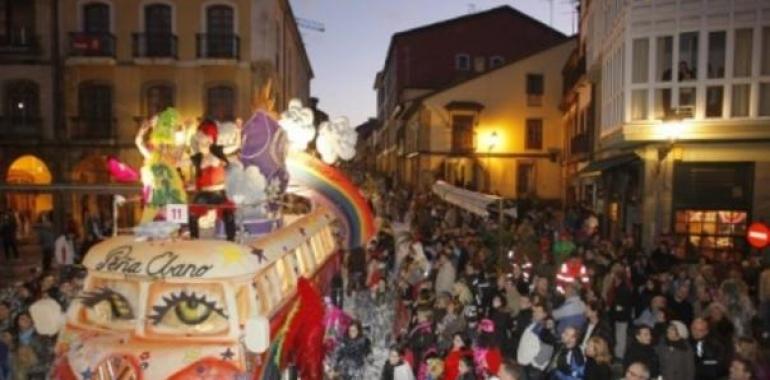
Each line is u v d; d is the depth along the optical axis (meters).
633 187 18.55
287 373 8.14
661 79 16.55
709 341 8.12
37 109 25.86
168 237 7.67
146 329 6.92
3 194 25.11
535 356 8.33
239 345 6.73
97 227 18.23
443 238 15.95
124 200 9.13
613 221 20.95
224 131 9.36
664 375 7.72
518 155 36.53
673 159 16.50
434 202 29.17
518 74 36.50
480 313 10.54
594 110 24.44
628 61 16.92
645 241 17.05
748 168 16.08
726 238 16.36
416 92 47.62
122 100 26.28
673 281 10.70
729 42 15.70
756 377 7.21
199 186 8.83
